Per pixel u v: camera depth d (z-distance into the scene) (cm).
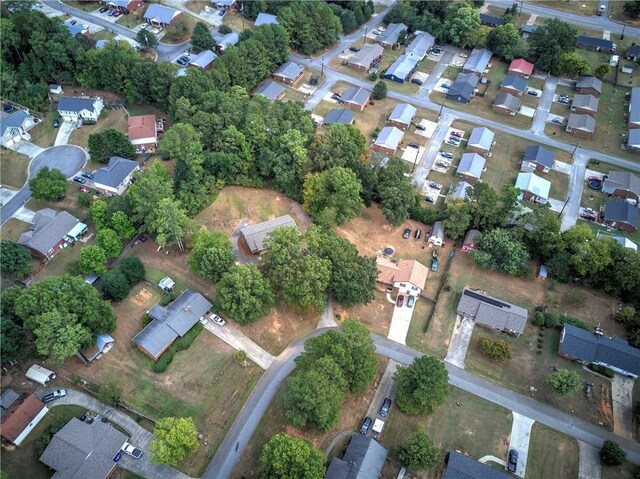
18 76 15200
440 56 19050
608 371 9950
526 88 17438
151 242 11469
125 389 8944
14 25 15200
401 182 12356
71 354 8612
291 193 12694
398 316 10775
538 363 10162
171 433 7625
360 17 19938
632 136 15400
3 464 7875
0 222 11888
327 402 8094
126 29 18412
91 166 13338
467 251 12169
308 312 10512
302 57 18338
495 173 14438
